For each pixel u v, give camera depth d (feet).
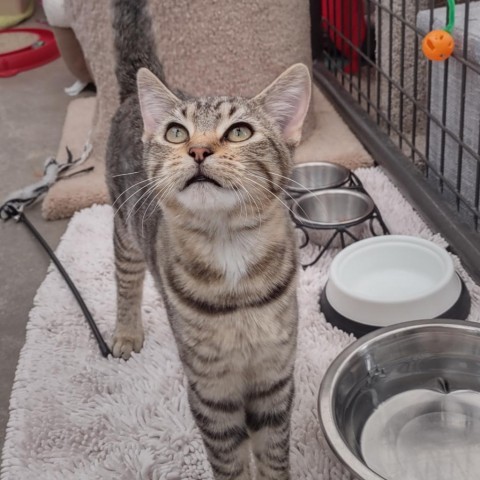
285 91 1.28
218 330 1.25
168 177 1.19
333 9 3.01
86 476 1.52
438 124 2.08
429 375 1.59
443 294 1.76
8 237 2.41
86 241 2.29
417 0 2.17
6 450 1.60
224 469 1.40
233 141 1.20
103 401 1.71
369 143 2.59
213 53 2.37
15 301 2.12
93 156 2.69
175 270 1.27
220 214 1.19
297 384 1.69
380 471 1.40
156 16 2.26
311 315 1.89
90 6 2.37
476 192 1.99
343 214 2.21
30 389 1.75
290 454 1.53
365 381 1.55
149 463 1.53
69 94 3.49
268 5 2.36
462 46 1.90
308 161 2.48
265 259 1.24
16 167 2.85
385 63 2.62
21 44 4.02
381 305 1.74
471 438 1.45
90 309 2.02
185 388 1.72
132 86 1.70
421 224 2.22
